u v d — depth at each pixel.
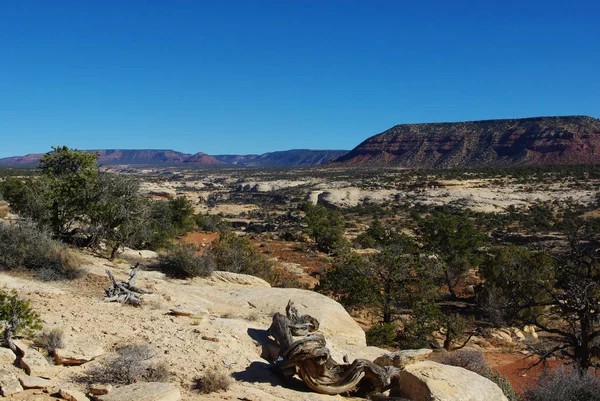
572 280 16.23
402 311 21.94
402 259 22.19
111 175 19.89
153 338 8.83
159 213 24.97
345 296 23.22
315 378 7.74
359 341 12.11
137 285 13.16
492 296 24.06
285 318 9.50
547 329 17.05
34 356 7.17
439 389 7.11
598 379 10.09
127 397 6.25
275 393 7.47
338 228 48.03
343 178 165.25
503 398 7.36
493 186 104.88
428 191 103.88
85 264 14.54
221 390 7.21
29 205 18.98
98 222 18.64
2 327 7.61
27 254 13.02
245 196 144.75
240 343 9.37
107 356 7.73
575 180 103.25
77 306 10.20
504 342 22.34
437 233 35.34
